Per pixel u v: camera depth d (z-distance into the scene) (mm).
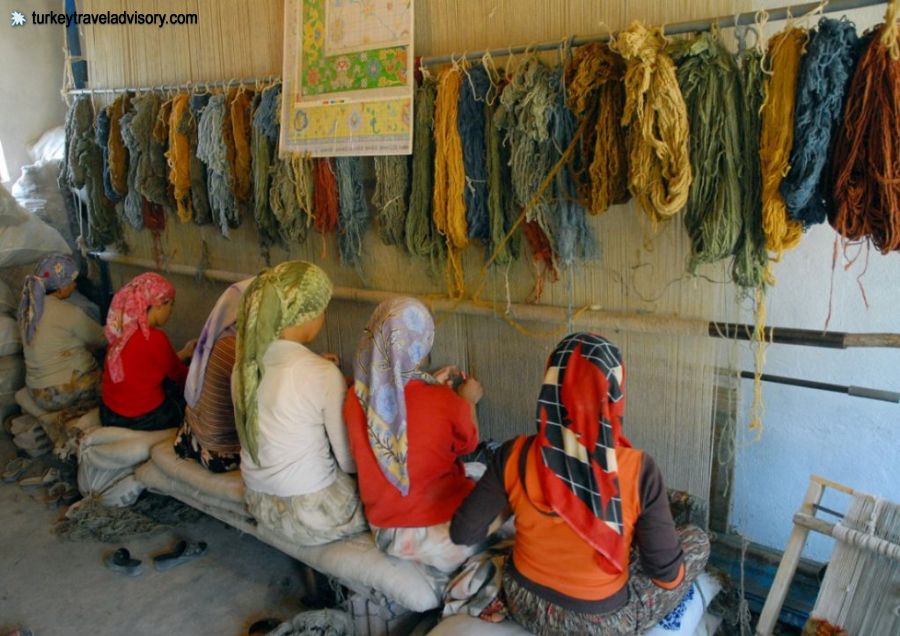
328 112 2309
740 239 1598
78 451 2602
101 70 3301
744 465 1949
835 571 1599
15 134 4105
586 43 1747
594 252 1962
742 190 1558
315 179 2416
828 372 1762
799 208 1434
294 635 1743
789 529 1920
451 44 2127
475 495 1485
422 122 2105
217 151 2643
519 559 1479
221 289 3215
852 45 1338
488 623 1540
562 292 2072
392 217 2238
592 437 1302
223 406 2143
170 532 2480
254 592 2137
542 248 2004
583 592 1378
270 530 2000
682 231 1795
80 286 4062
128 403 2529
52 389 2945
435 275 2334
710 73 1524
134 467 2516
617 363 1319
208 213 2885
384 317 1693
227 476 2193
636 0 1739
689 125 1568
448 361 2410
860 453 1764
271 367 1813
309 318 1868
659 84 1499
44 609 2078
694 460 1922
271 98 2475
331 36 2262
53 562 2312
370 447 1722
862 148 1329
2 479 2889
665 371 1911
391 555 1759
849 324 1711
